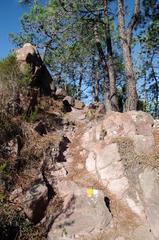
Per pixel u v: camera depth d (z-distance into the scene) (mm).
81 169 6805
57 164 6746
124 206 6027
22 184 5961
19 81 7590
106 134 7391
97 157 6906
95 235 5383
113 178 6469
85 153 7148
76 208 5695
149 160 6598
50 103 8727
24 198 5637
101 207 5695
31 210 5480
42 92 8695
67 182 6273
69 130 8000
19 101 7441
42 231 5379
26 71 7875
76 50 11617
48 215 5637
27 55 8266
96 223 5523
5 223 5188
